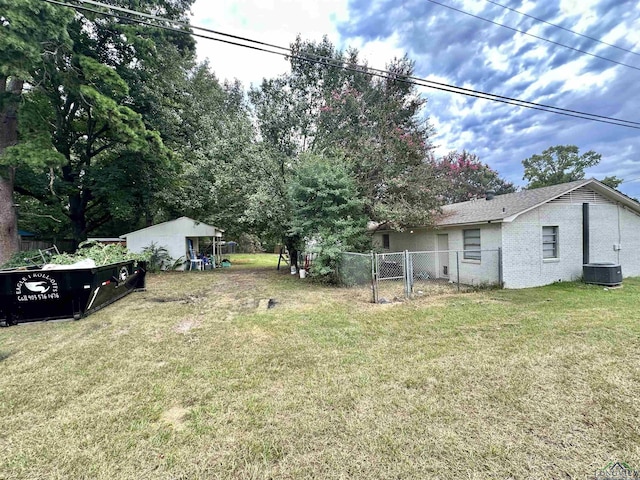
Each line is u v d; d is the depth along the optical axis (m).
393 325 5.37
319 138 12.89
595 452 2.15
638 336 4.48
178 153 16.41
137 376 3.50
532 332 4.77
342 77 13.09
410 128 12.23
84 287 5.93
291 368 3.67
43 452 2.24
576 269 9.92
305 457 2.17
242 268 17.31
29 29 8.23
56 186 13.66
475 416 2.60
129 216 16.59
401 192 11.16
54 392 3.15
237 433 2.44
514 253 9.03
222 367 3.73
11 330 5.37
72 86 10.79
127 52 13.57
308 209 10.35
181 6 14.59
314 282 11.02
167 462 2.13
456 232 10.66
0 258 9.92
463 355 3.93
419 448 2.22
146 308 7.05
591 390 2.99
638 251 11.16
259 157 11.84
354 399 2.92
